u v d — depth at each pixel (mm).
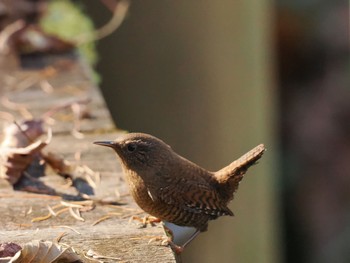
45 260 5305
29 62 10312
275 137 16188
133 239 5887
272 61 15508
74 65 10242
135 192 6336
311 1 17781
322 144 17047
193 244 12070
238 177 6621
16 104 8836
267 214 12875
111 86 12852
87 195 6680
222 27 11984
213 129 12203
